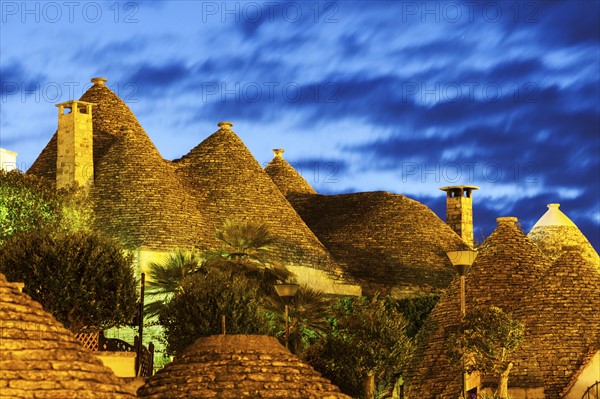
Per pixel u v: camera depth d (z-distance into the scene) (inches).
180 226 1971.0
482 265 1787.6
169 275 1729.8
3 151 2287.2
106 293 1459.2
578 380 1582.2
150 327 1776.6
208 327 1519.4
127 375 1379.2
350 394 1512.1
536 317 1643.7
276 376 1020.5
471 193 2524.6
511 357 1610.5
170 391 1003.3
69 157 2033.7
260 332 1556.3
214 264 1750.7
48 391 877.8
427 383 1702.8
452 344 1489.9
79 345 933.8
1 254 1492.4
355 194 2393.0
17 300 925.2
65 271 1441.9
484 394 1519.4
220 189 2114.9
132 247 1902.1
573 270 1683.1
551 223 2260.1
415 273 2188.7
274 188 2174.0
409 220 2294.5
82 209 1950.1
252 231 1878.7
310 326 1704.0
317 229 2327.8
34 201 1891.0
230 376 1011.9
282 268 1787.6
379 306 1582.2
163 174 2044.8
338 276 2081.7
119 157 2047.2
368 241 2245.3
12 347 888.3
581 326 1626.5
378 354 1510.8
